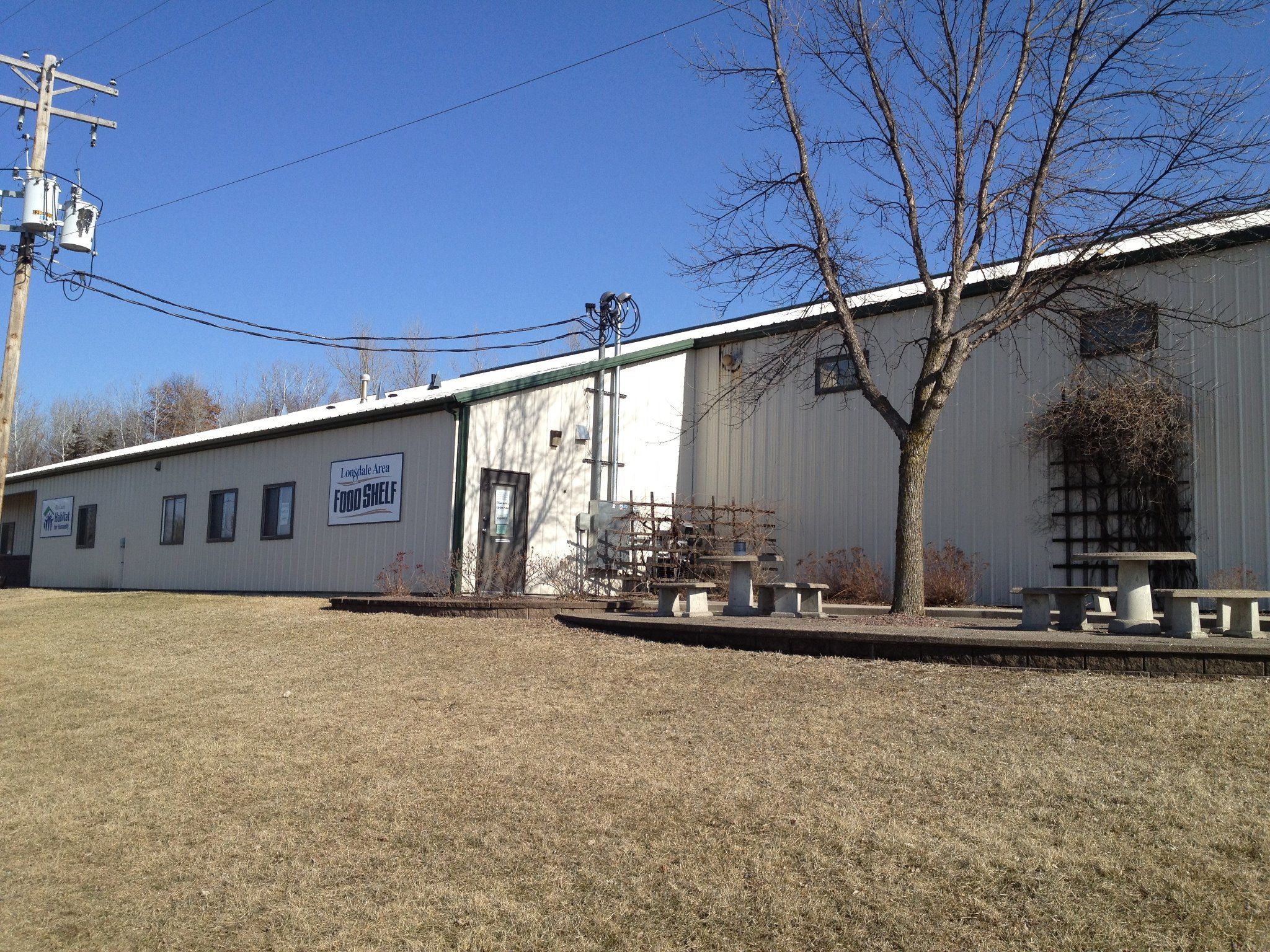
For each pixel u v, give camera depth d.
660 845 5.53
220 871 5.81
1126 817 5.34
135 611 16.55
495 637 11.79
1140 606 9.39
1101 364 14.26
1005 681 7.97
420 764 7.28
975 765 6.27
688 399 19.62
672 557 17.50
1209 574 13.12
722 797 6.10
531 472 16.52
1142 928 4.32
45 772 7.89
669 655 9.98
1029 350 15.06
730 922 4.71
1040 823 5.39
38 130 17.16
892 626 10.36
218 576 21.00
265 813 6.62
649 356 18.70
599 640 11.09
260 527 19.94
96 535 25.97
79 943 5.16
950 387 11.72
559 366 23.16
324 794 6.87
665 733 7.52
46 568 28.16
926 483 16.16
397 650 11.43
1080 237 11.73
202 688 10.29
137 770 7.72
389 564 16.59
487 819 6.15
